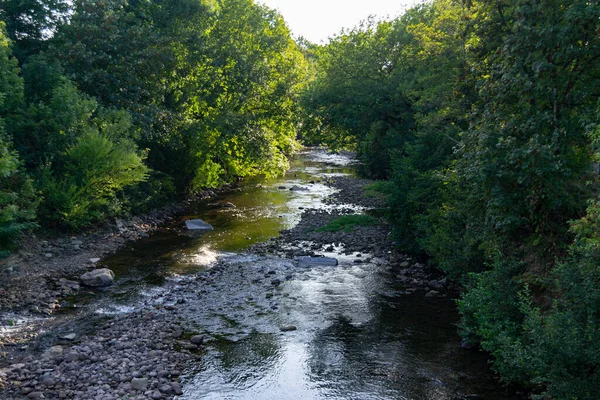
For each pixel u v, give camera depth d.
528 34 11.20
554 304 8.05
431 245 16.50
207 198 31.22
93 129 19.95
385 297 14.46
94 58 22.50
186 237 21.48
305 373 10.02
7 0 22.75
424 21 28.81
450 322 12.66
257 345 11.27
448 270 15.06
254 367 10.23
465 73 16.50
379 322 12.66
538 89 11.23
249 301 14.04
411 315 13.12
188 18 27.86
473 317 11.23
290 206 28.92
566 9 10.89
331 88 30.09
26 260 16.42
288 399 9.04
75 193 19.33
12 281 14.75
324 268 17.33
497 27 13.52
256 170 39.47
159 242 20.50
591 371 7.25
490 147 11.41
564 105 11.41
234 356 10.70
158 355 10.61
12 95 18.22
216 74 28.59
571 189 11.32
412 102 26.88
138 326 12.13
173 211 26.84
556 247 11.05
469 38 17.14
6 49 17.95
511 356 8.79
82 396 8.83
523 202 11.42
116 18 23.39
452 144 18.47
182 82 27.89
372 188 33.56
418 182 18.34
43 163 19.64
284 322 12.60
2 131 16.05
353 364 10.41
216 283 15.56
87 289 14.80
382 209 22.36
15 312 12.73
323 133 32.31
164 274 16.31
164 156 29.06
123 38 24.02
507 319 9.86
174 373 9.84
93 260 17.52
